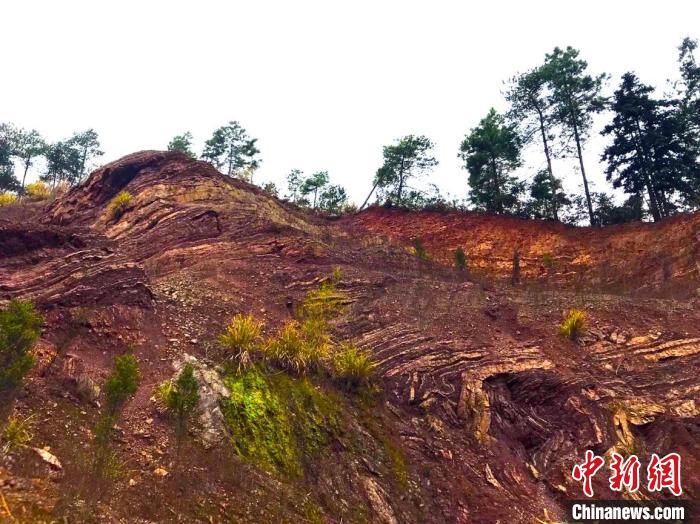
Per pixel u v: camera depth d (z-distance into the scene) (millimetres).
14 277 11617
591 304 17688
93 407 8461
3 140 41031
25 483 6125
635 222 27516
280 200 29109
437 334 14312
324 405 10547
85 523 5816
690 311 17438
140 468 7457
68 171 43250
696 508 10523
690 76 30922
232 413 9289
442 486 9945
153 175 22609
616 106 31781
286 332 11906
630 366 14188
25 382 8156
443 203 32969
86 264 12148
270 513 7602
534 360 13727
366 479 9336
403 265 21328
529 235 28859
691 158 29828
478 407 11961
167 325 11789
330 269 18109
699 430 12445
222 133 38812
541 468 11148
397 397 11898
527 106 32656
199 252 17766
